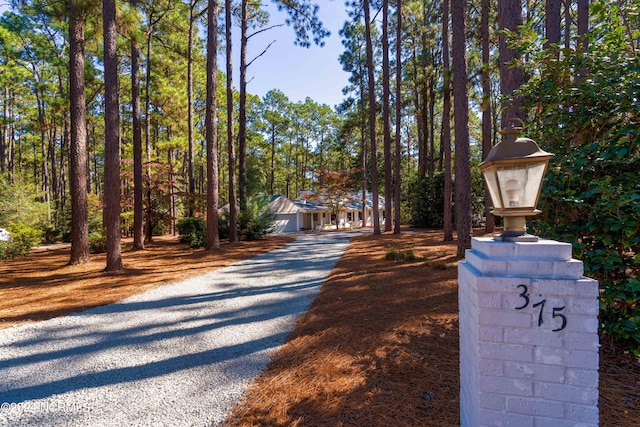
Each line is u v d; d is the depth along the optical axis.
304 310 5.05
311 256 11.29
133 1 11.88
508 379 1.62
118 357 3.55
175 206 23.59
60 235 23.09
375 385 2.73
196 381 2.97
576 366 1.52
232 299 5.88
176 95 19.86
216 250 13.09
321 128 45.00
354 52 24.05
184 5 18.38
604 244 2.83
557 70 3.36
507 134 1.86
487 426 1.66
